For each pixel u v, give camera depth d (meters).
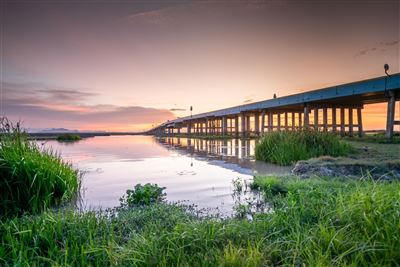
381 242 2.36
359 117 26.58
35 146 5.75
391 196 3.24
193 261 2.43
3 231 3.21
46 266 2.59
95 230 3.20
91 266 2.47
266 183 5.64
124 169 8.80
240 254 2.44
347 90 17.64
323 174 6.50
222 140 28.67
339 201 3.38
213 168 8.84
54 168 5.37
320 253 2.27
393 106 14.95
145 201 4.78
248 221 3.51
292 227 3.04
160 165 9.70
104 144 24.95
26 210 4.35
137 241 2.78
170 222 3.54
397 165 6.54
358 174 6.45
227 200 4.93
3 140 5.16
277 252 2.54
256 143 11.95
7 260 2.58
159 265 2.35
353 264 2.11
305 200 3.89
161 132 81.25
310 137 10.51
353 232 2.66
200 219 3.74
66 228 3.27
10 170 4.52
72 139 35.28
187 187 6.05
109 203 4.86
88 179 7.09
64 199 4.99
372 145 12.65
